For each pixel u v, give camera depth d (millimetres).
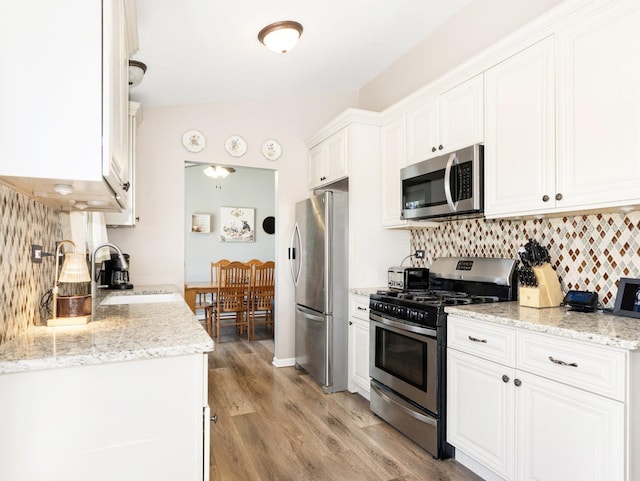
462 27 2908
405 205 2959
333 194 3348
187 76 3045
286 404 3012
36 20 1133
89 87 1164
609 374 1437
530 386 1728
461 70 2459
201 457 1296
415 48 3387
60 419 1152
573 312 1971
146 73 2869
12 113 1111
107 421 1195
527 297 2168
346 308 3365
